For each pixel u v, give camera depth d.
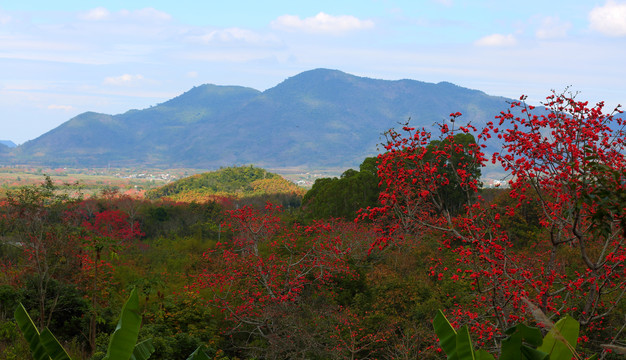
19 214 18.02
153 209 65.50
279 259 20.52
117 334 3.20
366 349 16.83
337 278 20.89
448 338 3.25
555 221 8.29
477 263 8.53
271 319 16.94
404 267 24.78
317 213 51.44
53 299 17.62
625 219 6.05
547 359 2.97
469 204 8.70
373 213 8.74
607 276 7.69
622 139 7.50
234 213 20.23
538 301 8.34
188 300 19.06
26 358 12.62
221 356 16.98
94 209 58.09
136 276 24.69
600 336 10.84
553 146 7.77
